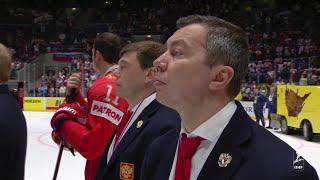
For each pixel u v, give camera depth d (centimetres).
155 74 176
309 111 1559
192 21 162
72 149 371
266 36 3766
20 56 3772
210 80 155
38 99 2886
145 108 253
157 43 274
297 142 1541
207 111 156
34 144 1383
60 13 4512
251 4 4412
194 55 155
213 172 147
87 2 4600
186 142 156
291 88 1706
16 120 300
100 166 276
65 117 324
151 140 238
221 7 4378
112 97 311
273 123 1920
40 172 930
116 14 4488
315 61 2914
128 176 244
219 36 154
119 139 262
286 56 3431
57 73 3281
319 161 1152
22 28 4172
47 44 3925
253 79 2831
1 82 307
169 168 171
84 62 3275
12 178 297
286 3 4356
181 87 156
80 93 386
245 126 151
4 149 289
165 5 4481
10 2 4544
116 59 363
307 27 3894
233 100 161
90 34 4141
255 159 143
